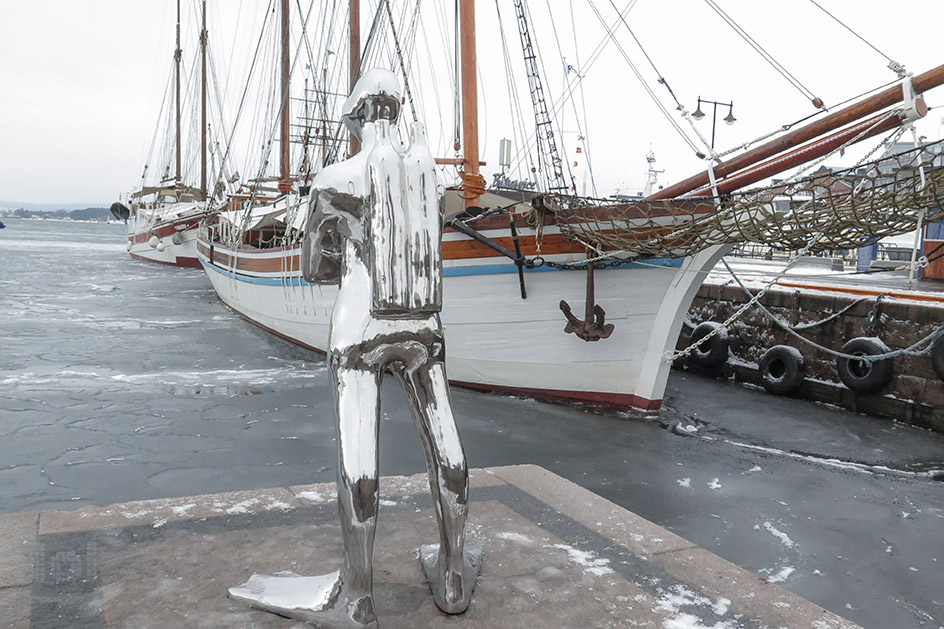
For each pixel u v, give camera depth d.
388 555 3.54
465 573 3.05
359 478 2.82
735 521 7.28
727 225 9.68
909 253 29.72
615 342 11.36
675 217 10.15
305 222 3.07
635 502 7.73
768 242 9.36
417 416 3.13
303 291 16.80
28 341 17.16
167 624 2.83
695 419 11.63
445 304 12.28
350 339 2.96
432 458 3.03
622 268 11.04
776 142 9.39
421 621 2.92
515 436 10.09
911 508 7.82
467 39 13.18
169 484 7.85
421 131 3.13
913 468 9.42
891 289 15.43
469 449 9.41
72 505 7.17
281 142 28.20
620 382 11.59
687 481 8.48
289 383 13.22
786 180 9.04
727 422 11.57
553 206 10.85
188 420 10.47
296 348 17.59
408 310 2.95
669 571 3.46
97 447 9.09
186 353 16.31
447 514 2.99
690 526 7.10
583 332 10.83
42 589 3.08
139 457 8.75
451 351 12.47
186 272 44.72
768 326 14.61
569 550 3.66
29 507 7.08
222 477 8.11
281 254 17.86
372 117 3.10
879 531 7.11
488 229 11.59
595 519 4.10
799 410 12.60
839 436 10.90
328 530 3.81
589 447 9.70
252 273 20.27
